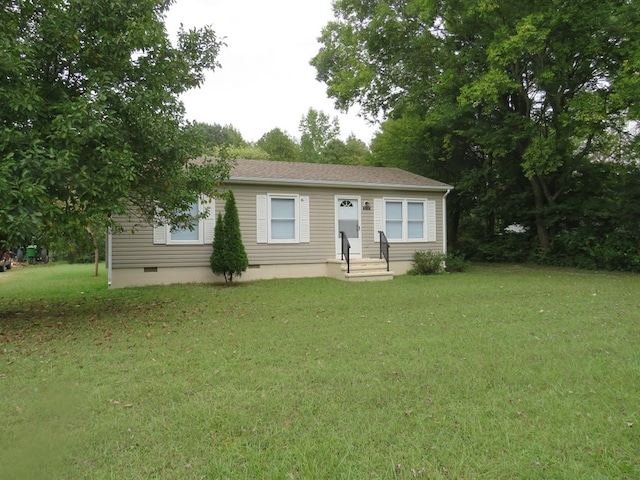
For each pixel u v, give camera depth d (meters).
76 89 7.12
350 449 2.83
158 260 11.90
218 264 11.59
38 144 5.89
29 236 5.79
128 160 6.30
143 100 6.96
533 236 19.48
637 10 13.11
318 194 13.84
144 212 8.64
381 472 2.57
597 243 16.08
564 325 6.38
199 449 2.84
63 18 6.50
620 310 7.54
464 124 18.39
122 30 7.07
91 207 6.25
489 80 13.73
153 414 3.38
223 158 9.27
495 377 4.16
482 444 2.88
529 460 2.68
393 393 3.78
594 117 13.53
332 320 6.93
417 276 13.93
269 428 3.13
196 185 8.20
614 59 14.66
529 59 14.91
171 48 7.50
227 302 8.84
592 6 13.54
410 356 4.87
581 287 10.81
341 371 4.36
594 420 3.21
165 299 9.30
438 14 16.12
